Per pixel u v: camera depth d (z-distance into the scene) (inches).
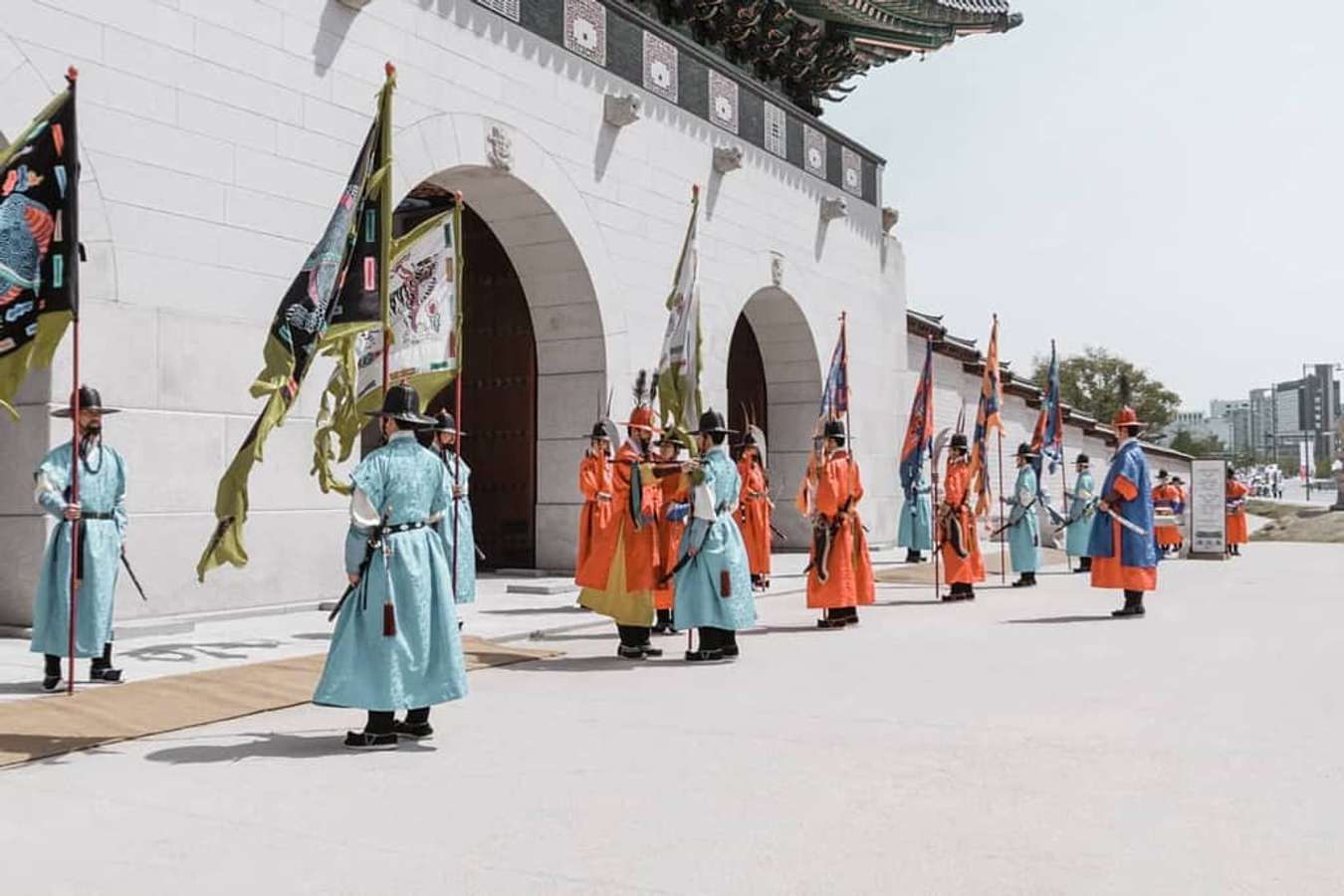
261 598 467.2
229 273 461.1
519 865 166.2
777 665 359.3
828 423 462.6
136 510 421.4
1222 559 956.0
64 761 231.0
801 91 998.4
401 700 240.7
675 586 368.2
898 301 1035.3
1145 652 385.1
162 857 170.4
